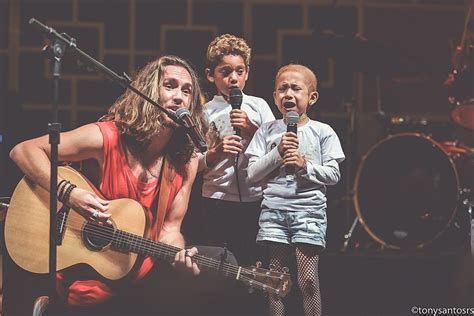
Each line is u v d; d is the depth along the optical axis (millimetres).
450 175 7430
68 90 8859
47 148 5211
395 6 9180
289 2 9102
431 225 7430
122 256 5188
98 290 5250
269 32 9062
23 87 8844
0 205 5305
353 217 7930
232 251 5996
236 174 5887
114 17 8992
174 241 5379
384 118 8078
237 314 5668
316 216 5418
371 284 6418
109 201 5203
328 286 6383
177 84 5340
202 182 6242
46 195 5164
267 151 5602
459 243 7285
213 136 5875
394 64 8070
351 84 8852
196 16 9047
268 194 5473
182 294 5449
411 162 7543
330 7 8820
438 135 8008
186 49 9000
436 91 9156
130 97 5352
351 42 8031
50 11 8945
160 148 5383
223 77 5961
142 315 5379
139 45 9016
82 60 4828
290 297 5969
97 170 5352
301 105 5578
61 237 5070
